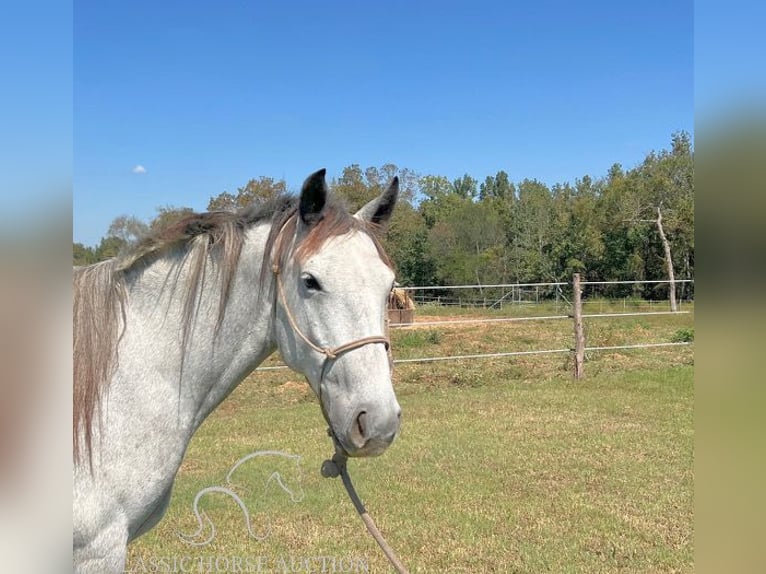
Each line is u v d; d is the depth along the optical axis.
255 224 2.26
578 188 54.41
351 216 2.19
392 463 5.83
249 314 2.21
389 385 1.96
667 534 4.21
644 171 40.38
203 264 2.17
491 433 6.97
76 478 1.91
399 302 20.06
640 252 39.62
